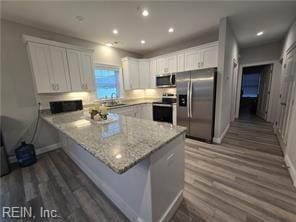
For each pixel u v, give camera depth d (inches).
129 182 50.4
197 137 130.5
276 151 105.5
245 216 54.0
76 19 96.7
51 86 107.6
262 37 148.9
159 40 144.9
